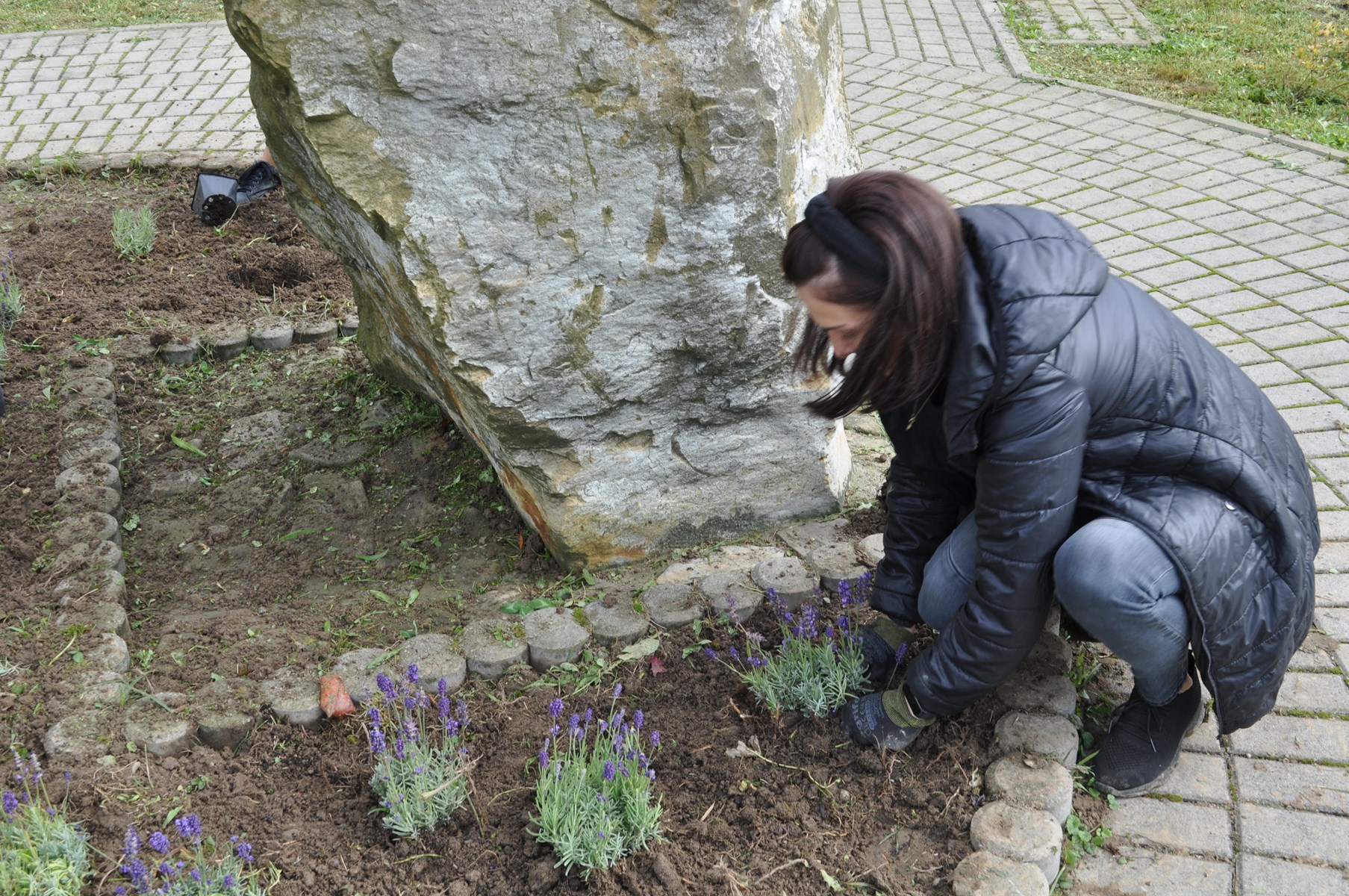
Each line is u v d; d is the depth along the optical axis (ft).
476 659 9.21
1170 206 17.22
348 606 10.34
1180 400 6.97
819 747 8.47
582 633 9.47
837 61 10.32
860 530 10.66
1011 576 6.98
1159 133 19.88
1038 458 6.52
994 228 6.41
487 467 12.16
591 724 8.79
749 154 8.73
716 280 9.10
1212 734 8.58
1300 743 8.44
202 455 12.70
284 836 7.79
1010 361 6.23
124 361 14.02
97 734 8.29
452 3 7.80
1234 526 6.97
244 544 11.37
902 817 7.94
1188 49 24.27
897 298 5.94
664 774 8.38
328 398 13.62
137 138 20.99
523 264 8.61
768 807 8.07
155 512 11.80
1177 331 7.14
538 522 10.28
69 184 19.33
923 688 7.81
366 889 7.46
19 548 10.36
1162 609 6.97
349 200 8.13
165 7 28.14
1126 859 7.65
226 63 24.35
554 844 7.56
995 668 7.44
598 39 8.13
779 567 10.09
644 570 10.39
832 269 6.12
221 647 9.61
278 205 18.11
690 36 8.33
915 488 8.51
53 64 24.53
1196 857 7.63
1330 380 12.77
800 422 10.23
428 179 8.21
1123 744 8.10
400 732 8.05
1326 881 7.38
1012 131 20.30
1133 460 7.08
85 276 15.96
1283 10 26.81
